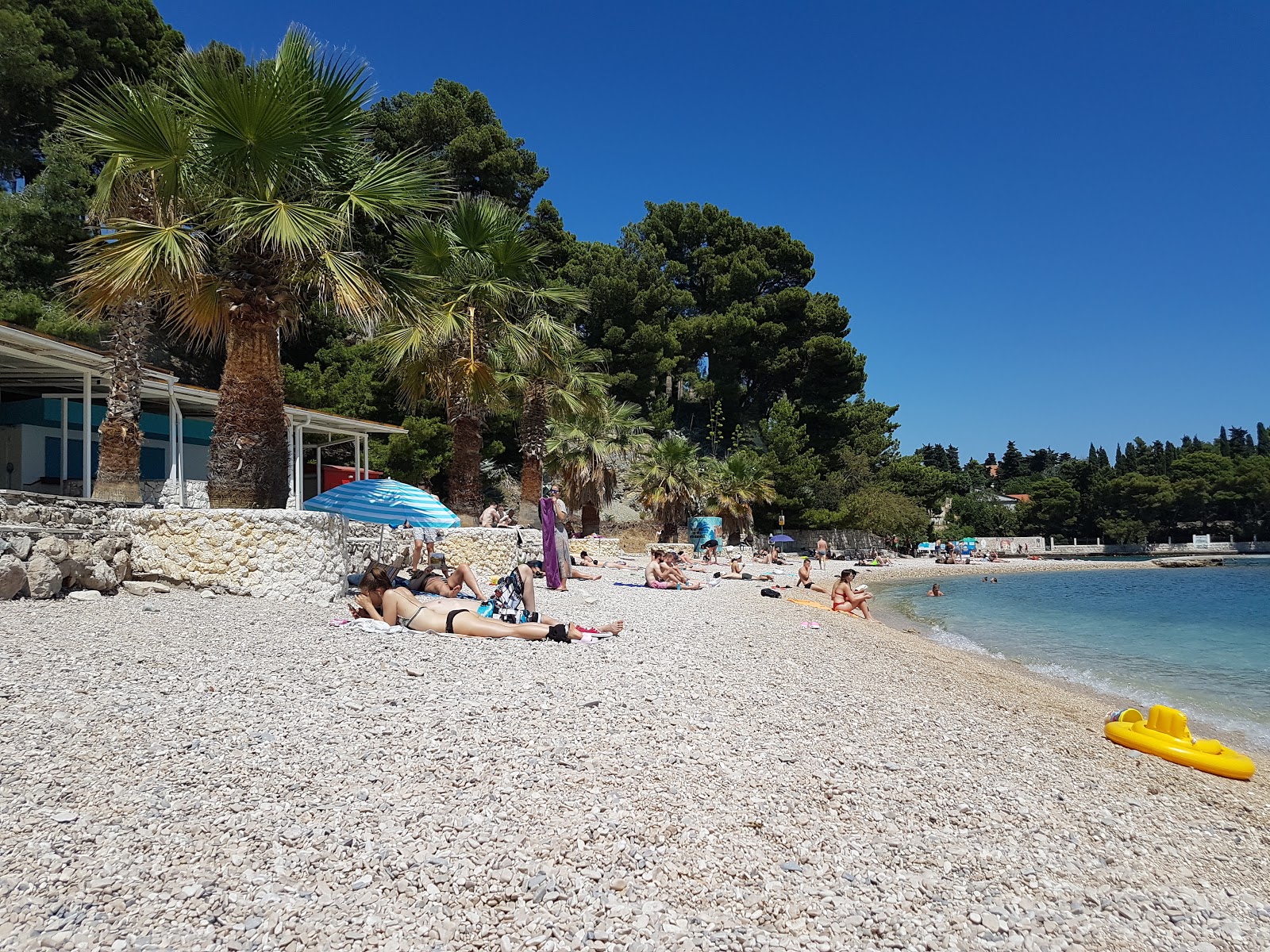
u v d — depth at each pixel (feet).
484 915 9.42
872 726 20.18
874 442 198.80
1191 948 10.68
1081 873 12.73
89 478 48.62
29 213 77.92
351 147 34.53
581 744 15.48
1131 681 40.06
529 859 10.78
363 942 8.65
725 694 21.30
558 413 73.46
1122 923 11.14
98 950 8.12
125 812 11.13
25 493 28.99
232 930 8.67
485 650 23.40
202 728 14.58
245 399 32.30
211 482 32.40
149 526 30.89
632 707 18.54
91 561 28.14
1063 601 94.02
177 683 17.30
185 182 31.45
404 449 108.99
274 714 15.74
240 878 9.68
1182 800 18.26
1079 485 275.18
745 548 135.85
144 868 9.73
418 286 37.42
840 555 168.76
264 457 32.53
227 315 33.42
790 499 172.24
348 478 95.76
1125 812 16.48
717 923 9.77
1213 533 270.67
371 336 38.45
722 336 194.39
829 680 25.94
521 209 152.56
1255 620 72.59
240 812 11.38
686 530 141.79
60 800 11.34
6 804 11.03
